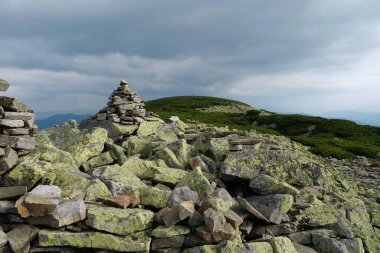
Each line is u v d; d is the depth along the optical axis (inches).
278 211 539.8
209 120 3725.4
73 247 415.5
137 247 421.1
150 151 820.0
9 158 479.8
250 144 792.9
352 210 665.6
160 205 507.8
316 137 2810.0
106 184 540.7
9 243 391.9
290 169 649.0
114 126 1043.3
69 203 430.6
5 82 493.7
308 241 528.4
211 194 539.2
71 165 613.3
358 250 533.6
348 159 1583.4
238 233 477.4
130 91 1138.0
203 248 432.5
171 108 5083.7
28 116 525.7
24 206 413.4
